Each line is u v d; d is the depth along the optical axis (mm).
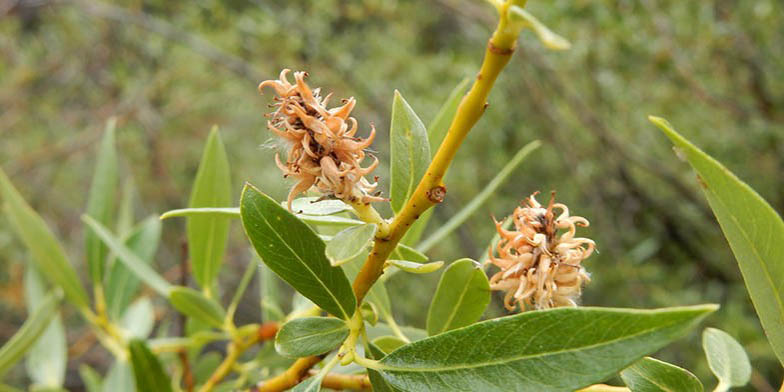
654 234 5344
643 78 4801
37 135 6094
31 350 2600
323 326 1111
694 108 4965
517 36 913
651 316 844
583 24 4535
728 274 5102
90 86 6285
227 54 5312
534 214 1203
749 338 3816
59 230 6270
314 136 1043
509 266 1190
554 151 5500
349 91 5367
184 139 6281
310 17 5289
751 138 4762
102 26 5887
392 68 5383
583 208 5543
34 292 2658
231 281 5902
